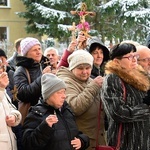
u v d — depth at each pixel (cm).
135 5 1734
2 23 2402
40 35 1942
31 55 445
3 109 346
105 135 396
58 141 346
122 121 346
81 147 366
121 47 363
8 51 1791
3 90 348
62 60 485
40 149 344
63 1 1802
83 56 401
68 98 389
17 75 436
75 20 1794
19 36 2409
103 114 402
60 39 1866
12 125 347
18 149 361
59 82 359
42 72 428
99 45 458
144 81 361
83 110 384
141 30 1848
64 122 359
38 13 1852
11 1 2395
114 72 361
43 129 334
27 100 422
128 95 354
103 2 1847
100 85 387
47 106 361
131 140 350
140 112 346
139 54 414
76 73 404
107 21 1873
